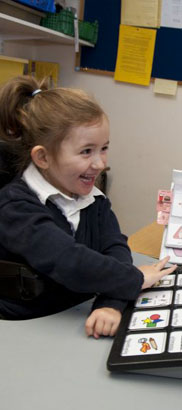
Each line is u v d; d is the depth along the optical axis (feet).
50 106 2.57
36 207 2.47
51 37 6.38
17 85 2.74
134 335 1.89
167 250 3.17
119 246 2.84
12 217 2.42
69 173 2.52
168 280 2.45
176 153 6.95
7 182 2.85
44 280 2.39
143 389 1.66
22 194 2.53
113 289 2.23
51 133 2.51
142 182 7.34
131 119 7.14
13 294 2.36
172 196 3.29
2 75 5.50
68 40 6.55
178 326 1.89
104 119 2.53
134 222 7.59
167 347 1.74
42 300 2.57
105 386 1.67
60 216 2.69
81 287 2.25
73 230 2.76
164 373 1.71
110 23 6.92
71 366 1.80
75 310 2.35
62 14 6.06
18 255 2.43
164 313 2.05
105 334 2.05
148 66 6.78
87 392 1.63
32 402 1.56
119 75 7.02
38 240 2.29
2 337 2.00
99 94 7.29
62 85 7.54
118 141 7.33
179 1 6.34
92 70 7.23
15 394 1.60
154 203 7.34
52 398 1.59
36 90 2.80
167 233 3.21
